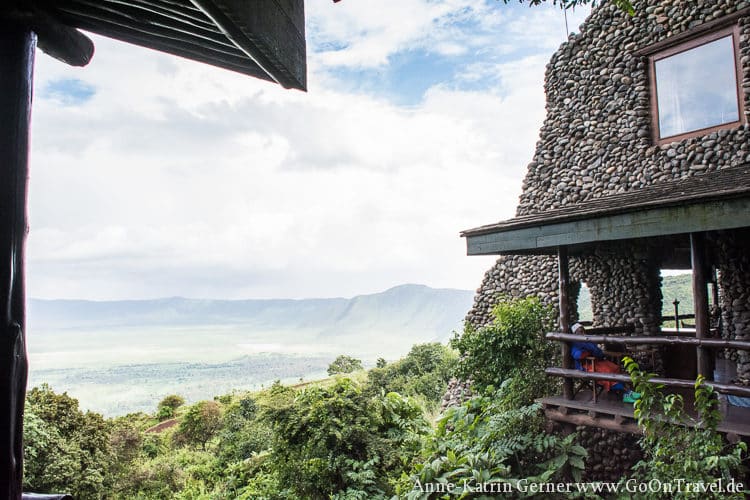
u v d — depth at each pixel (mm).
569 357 6562
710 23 8844
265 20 1602
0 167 1387
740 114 8594
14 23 1455
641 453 7527
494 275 12633
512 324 8109
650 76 10039
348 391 8758
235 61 1986
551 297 11289
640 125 10047
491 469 5844
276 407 8695
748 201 4766
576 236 6305
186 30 1790
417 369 19141
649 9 9961
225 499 11547
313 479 8047
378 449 7992
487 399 7730
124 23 1780
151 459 17359
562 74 11656
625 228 5766
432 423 11922
